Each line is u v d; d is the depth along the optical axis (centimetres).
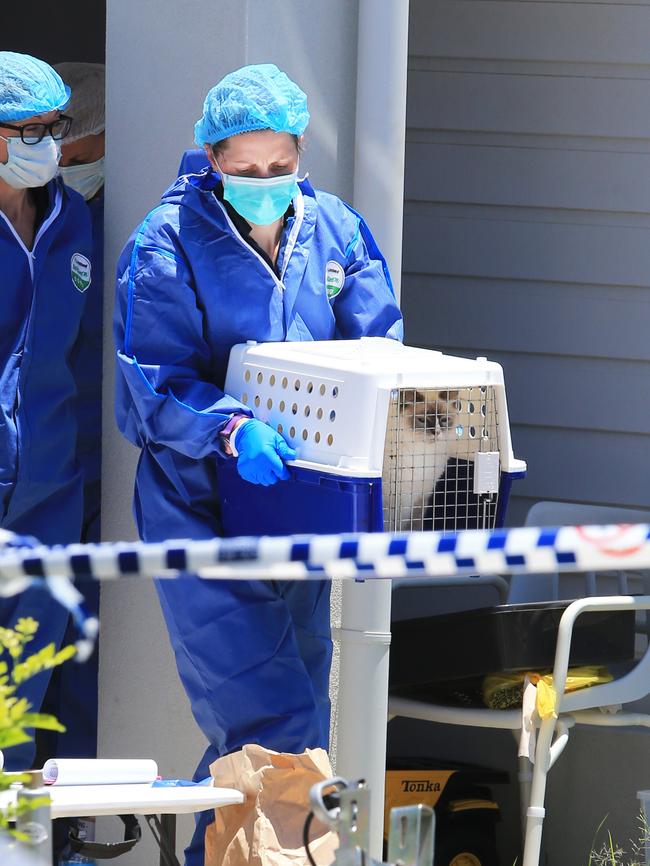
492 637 1262
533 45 1700
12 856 590
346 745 1155
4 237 1212
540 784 1189
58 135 1199
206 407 1013
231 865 912
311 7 1219
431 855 573
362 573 513
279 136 1022
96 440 1349
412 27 1741
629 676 1277
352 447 944
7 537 569
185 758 1259
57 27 1825
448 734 1588
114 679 1286
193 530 1083
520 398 1730
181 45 1226
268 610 1070
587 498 1712
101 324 1316
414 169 1753
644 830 1291
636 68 1673
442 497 1027
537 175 1711
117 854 1034
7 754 1241
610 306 1695
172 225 1051
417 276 1762
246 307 1063
